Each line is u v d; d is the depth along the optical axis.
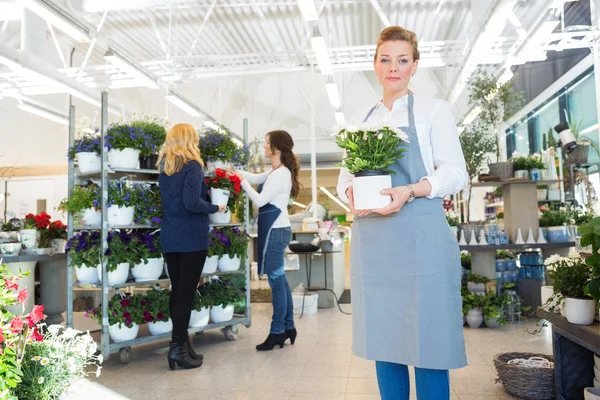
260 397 2.76
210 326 4.03
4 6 7.24
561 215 5.25
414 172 1.67
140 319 3.58
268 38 10.88
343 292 7.91
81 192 3.72
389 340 1.66
